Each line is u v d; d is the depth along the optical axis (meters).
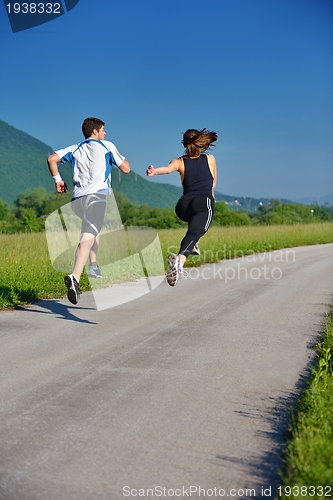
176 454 3.30
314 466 2.91
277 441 3.49
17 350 5.64
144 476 3.04
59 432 3.59
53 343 5.96
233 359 5.37
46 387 4.47
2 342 6.00
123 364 5.15
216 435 3.57
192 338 6.25
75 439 3.49
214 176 6.26
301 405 3.98
